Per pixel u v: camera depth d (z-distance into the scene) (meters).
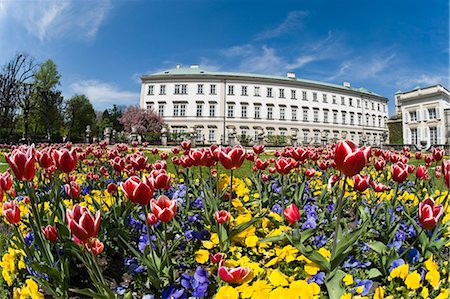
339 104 49.75
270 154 14.74
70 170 1.69
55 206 1.90
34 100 34.03
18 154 1.40
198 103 42.53
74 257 1.69
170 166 7.41
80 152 4.65
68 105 43.78
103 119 53.72
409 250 1.59
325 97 48.53
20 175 1.43
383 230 1.79
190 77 42.81
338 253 1.32
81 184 3.49
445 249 1.81
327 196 2.82
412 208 2.17
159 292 1.40
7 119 28.53
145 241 1.77
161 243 1.72
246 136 35.41
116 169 2.78
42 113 35.62
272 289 1.30
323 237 1.83
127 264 1.65
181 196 2.59
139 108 41.72
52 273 1.43
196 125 42.06
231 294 1.20
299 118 45.97
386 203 2.24
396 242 1.61
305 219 2.24
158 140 31.03
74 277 1.68
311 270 1.39
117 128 54.28
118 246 1.92
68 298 1.49
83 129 45.75
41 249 1.53
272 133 44.19
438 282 1.32
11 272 1.70
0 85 27.78
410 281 1.29
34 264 1.39
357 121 51.56
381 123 55.25
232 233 1.71
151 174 1.75
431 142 36.53
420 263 1.46
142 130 38.50
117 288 1.46
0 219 2.73
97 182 3.42
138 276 1.54
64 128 43.84
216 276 1.48
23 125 36.03
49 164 1.83
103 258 1.90
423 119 37.41
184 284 1.34
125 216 2.04
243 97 43.62
